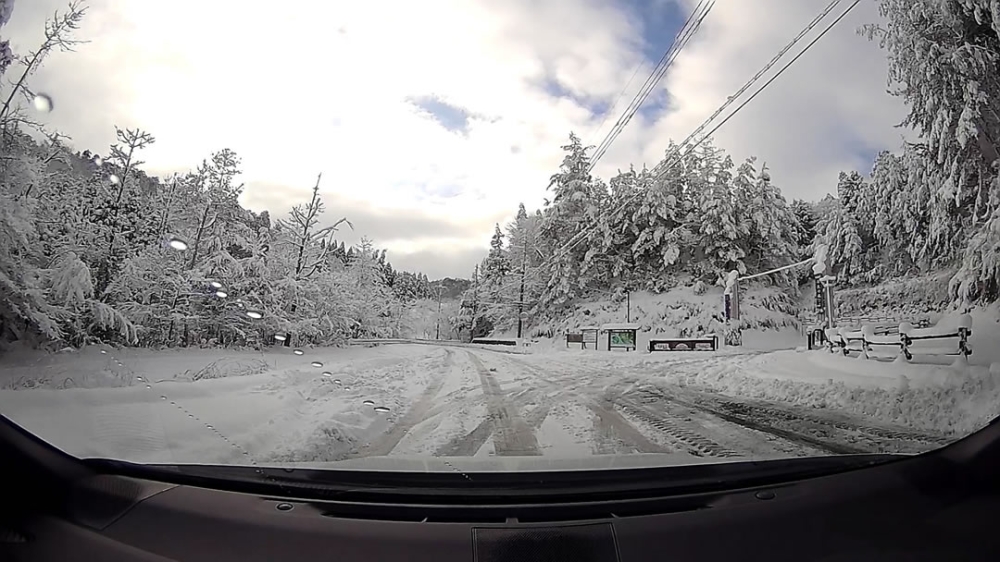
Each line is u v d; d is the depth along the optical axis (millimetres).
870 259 34656
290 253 27203
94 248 17297
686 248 46406
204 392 8109
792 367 14219
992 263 16422
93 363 12523
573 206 50969
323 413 7570
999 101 17172
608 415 8328
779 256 45062
